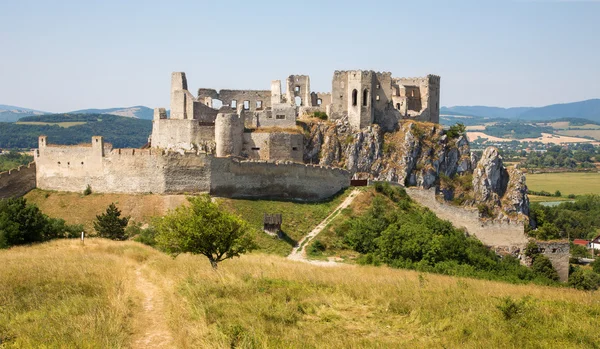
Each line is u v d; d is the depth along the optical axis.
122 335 31.61
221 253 49.56
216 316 35.53
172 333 32.62
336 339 32.59
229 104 131.62
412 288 45.56
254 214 85.81
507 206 138.12
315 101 142.25
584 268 106.44
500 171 142.12
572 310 40.59
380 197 97.25
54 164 93.94
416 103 148.75
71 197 90.62
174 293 40.56
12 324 33.69
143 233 76.06
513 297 44.25
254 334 31.89
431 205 101.31
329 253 77.94
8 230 69.81
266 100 133.88
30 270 46.22
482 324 35.75
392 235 76.12
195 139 108.12
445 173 137.38
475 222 97.88
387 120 137.50
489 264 76.44
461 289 46.34
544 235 101.12
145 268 53.22
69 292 40.47
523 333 34.41
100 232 77.50
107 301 38.22
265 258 65.00
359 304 40.25
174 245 49.50
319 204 95.38
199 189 88.44
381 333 34.41
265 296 40.06
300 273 50.81
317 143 127.56
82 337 30.78
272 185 94.69
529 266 92.81
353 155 128.62
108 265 51.03
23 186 93.94
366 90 133.38
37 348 29.50
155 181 87.94
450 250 75.38
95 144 91.06
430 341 32.78
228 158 90.44
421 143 135.25
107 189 90.56
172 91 119.12
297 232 84.31
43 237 73.69
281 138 115.31
